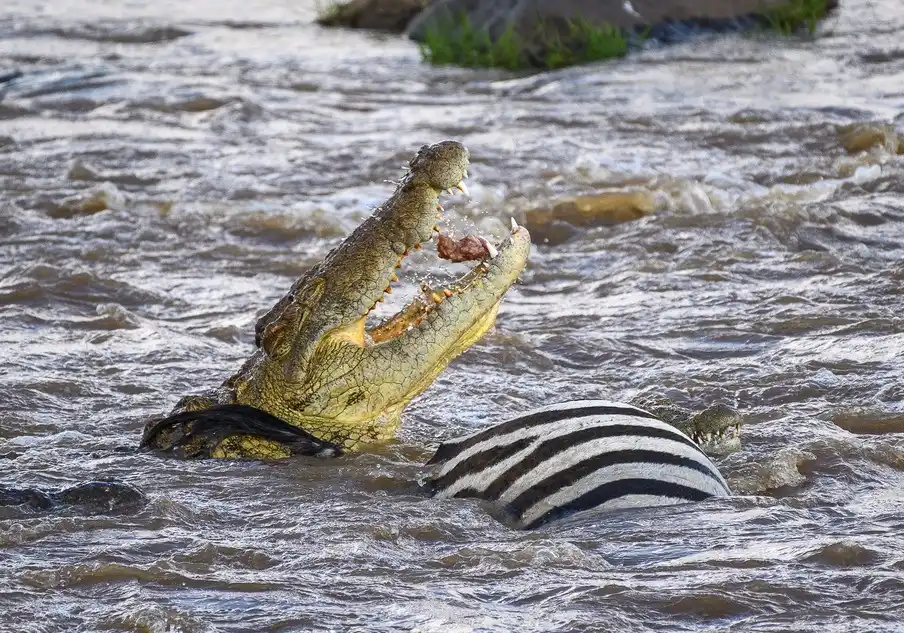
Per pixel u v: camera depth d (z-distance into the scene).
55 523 21.77
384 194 57.66
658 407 27.61
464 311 26.36
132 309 41.47
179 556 20.30
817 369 33.03
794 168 60.34
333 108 80.12
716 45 98.62
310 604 18.22
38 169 62.59
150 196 56.97
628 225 51.00
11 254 47.72
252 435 26.84
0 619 17.75
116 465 26.12
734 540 20.69
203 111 78.56
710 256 45.91
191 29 119.81
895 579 18.69
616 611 17.70
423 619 17.53
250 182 59.84
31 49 108.31
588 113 75.25
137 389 32.81
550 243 50.59
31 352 35.75
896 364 33.09
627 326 38.62
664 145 66.12
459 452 24.39
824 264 44.56
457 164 26.36
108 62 98.75
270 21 126.38
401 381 26.38
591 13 100.06
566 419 23.36
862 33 103.69
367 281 26.22
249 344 37.66
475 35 100.38
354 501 23.61
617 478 22.55
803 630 17.12
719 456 26.39
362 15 121.50
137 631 17.39
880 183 57.22
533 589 18.64
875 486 24.28
